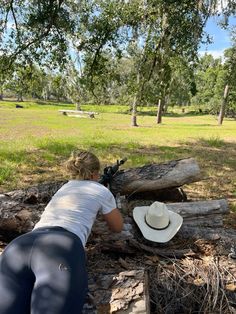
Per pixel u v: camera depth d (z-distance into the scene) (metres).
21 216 4.19
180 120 47.88
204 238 4.15
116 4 10.93
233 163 12.06
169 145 16.45
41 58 11.52
